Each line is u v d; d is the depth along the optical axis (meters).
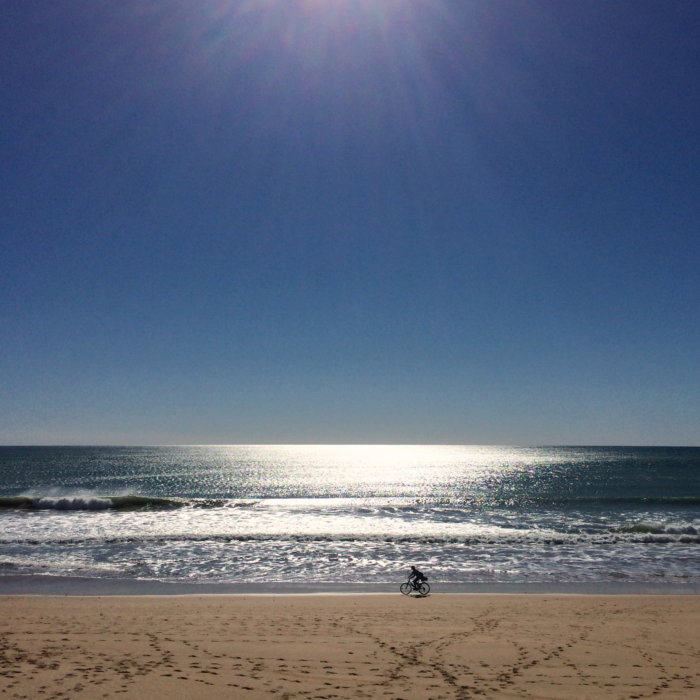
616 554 24.75
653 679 9.29
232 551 25.06
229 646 10.79
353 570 21.72
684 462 140.75
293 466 137.12
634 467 118.19
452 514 39.78
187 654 10.06
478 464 148.88
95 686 8.00
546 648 11.28
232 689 8.13
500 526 33.91
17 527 31.95
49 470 100.38
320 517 37.81
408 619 14.08
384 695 8.15
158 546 26.11
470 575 20.98
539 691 8.55
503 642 11.74
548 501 49.22
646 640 12.20
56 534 29.48
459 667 9.76
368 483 83.06
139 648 10.45
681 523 34.97
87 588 18.80
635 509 42.94
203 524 33.84
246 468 123.00
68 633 11.80
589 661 10.36
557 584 19.67
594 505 45.72
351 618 14.10
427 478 94.50
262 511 40.88
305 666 9.51
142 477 87.25
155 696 7.68
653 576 20.89
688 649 11.47
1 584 19.25
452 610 15.36
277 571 21.48
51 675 8.48
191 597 17.08
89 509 41.41
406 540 27.70
